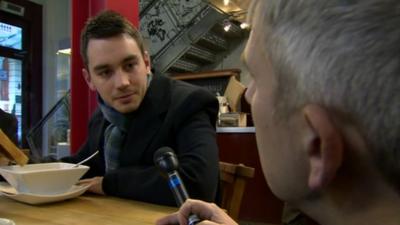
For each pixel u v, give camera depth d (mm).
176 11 7066
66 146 3492
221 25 6797
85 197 1036
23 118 6457
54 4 6898
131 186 1013
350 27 238
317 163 262
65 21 7043
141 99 1216
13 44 6359
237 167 1149
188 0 6914
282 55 271
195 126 1165
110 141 1273
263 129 305
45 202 932
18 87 6438
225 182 1160
